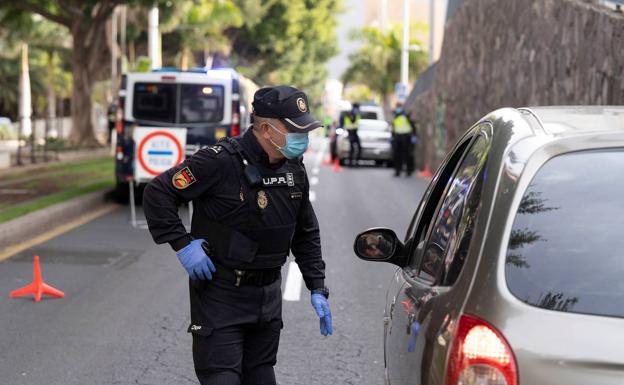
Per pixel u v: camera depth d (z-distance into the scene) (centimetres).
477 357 734
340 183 6631
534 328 727
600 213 782
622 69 3191
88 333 2086
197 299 1159
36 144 8838
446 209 1026
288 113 1105
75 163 8369
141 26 12925
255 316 1154
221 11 15288
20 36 15500
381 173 7925
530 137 860
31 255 3161
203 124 4994
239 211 1127
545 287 749
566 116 938
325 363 1878
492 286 760
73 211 4341
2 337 2039
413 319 932
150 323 2189
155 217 1122
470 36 6297
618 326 717
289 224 1155
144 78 4981
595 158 816
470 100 6231
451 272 847
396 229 4012
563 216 784
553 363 710
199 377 1172
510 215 792
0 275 2769
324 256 3272
